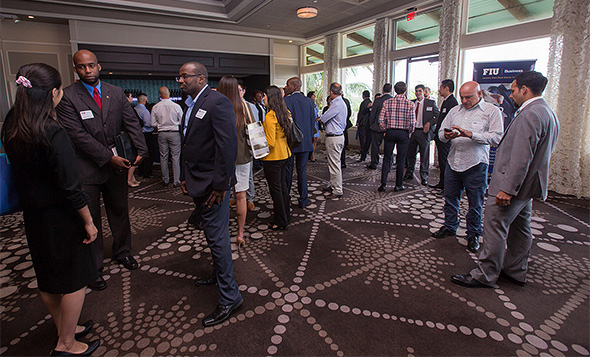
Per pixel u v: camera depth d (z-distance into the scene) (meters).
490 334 1.61
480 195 2.49
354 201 3.86
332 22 8.45
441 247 2.60
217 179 1.56
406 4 6.66
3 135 1.21
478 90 2.37
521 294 1.95
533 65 3.89
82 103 2.01
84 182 2.01
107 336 1.63
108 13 6.96
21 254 2.58
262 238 2.81
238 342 1.58
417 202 3.80
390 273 2.21
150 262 2.42
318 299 1.92
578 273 2.19
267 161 2.82
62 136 1.24
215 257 1.71
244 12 7.45
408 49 7.08
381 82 7.64
